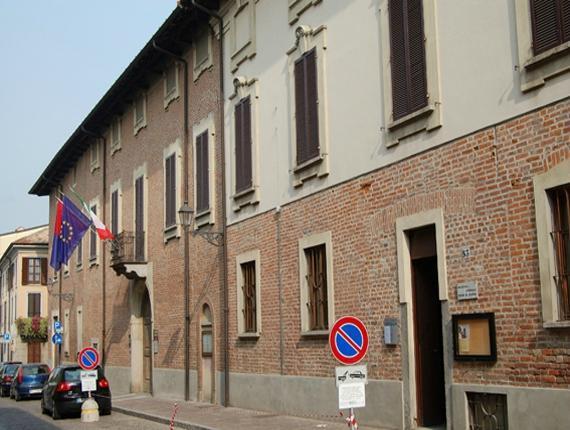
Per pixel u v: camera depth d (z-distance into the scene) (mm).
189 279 25094
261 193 20297
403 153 14570
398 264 14617
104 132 35844
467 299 12844
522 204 11859
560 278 11234
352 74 16281
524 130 11852
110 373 33344
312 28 17906
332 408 16719
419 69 14133
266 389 19594
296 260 18359
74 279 40906
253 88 20781
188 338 24922
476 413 12594
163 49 26016
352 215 16141
